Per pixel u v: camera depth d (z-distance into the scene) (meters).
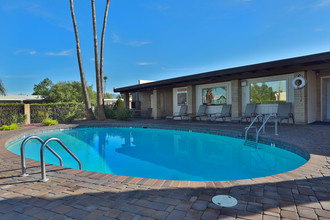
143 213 1.98
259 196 2.27
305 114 8.22
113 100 28.53
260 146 6.05
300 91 8.27
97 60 12.72
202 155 5.61
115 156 5.82
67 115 13.38
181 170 4.53
